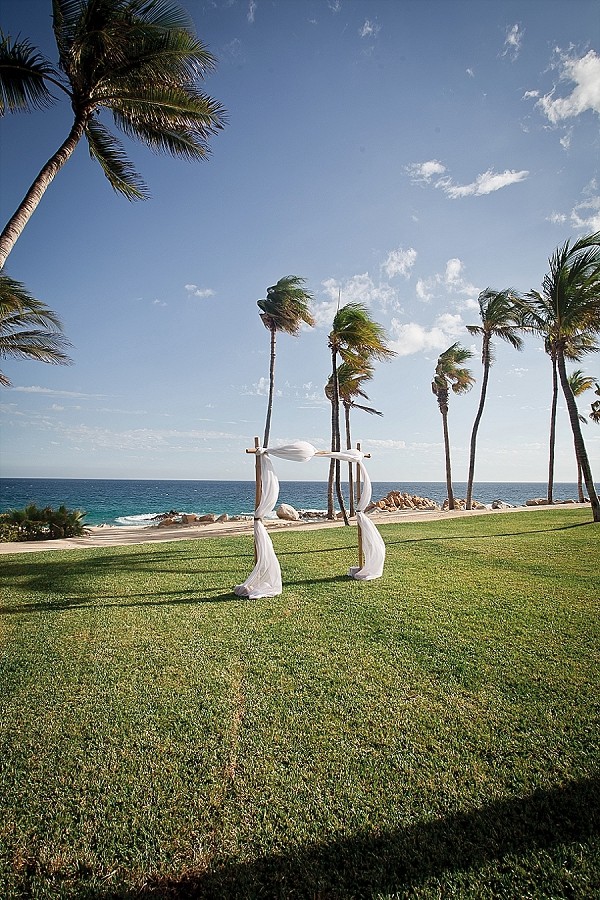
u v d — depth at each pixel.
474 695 4.18
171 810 2.83
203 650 5.33
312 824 2.70
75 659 5.11
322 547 12.69
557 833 2.61
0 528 18.06
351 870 2.40
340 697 4.18
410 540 13.41
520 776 3.08
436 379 30.66
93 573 9.49
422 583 8.20
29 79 8.52
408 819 2.72
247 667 4.85
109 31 8.27
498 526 16.30
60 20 8.35
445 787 2.98
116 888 2.33
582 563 9.63
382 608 6.77
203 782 3.09
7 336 17.14
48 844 2.61
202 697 4.23
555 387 29.69
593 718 3.77
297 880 2.35
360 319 18.67
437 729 3.65
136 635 5.83
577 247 15.16
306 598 7.40
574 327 15.87
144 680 4.59
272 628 6.02
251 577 7.80
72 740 3.59
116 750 3.45
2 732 3.71
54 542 16.75
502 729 3.63
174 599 7.49
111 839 2.63
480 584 8.04
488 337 26.12
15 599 7.52
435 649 5.22
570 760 3.24
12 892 2.33
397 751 3.38
